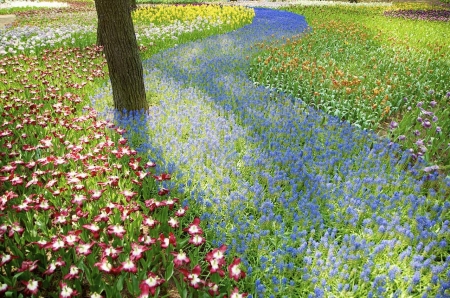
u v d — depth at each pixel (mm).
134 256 2908
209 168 4805
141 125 5840
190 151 5016
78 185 3824
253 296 2996
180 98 7086
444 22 19734
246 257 3381
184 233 3750
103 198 3887
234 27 16422
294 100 7629
